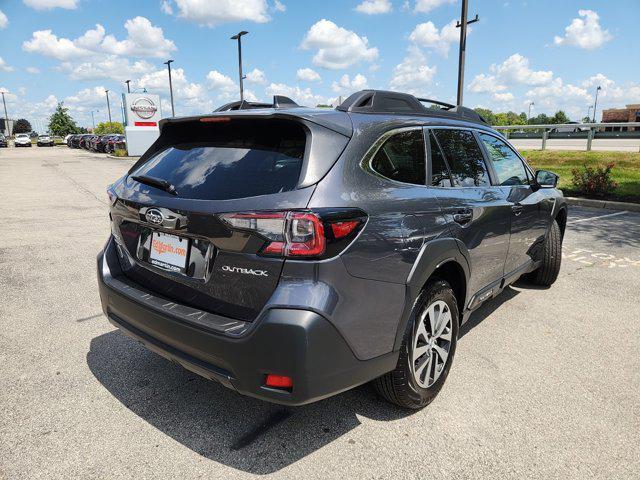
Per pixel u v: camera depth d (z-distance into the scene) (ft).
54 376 10.28
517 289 16.42
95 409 9.09
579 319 13.76
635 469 7.61
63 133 304.71
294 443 8.18
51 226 26.45
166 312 7.68
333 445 8.14
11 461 7.63
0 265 18.51
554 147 68.64
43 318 13.38
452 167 10.16
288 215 6.68
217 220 7.07
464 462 7.74
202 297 7.59
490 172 11.75
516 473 7.50
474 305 11.03
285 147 7.57
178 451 7.93
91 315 13.64
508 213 11.73
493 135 12.73
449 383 10.18
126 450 7.94
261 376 6.85
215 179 7.68
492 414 9.07
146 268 8.65
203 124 8.92
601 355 11.52
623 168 46.83
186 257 7.81
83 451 7.90
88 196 39.81
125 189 9.01
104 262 9.52
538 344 12.12
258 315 6.79
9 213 30.78
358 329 7.27
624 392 9.86
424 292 8.64
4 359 10.99
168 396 9.56
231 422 8.74
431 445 8.15
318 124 7.52
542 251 15.17
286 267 6.70
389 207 7.80
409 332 8.29
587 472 7.54
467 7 44.80
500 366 10.94
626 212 32.01
